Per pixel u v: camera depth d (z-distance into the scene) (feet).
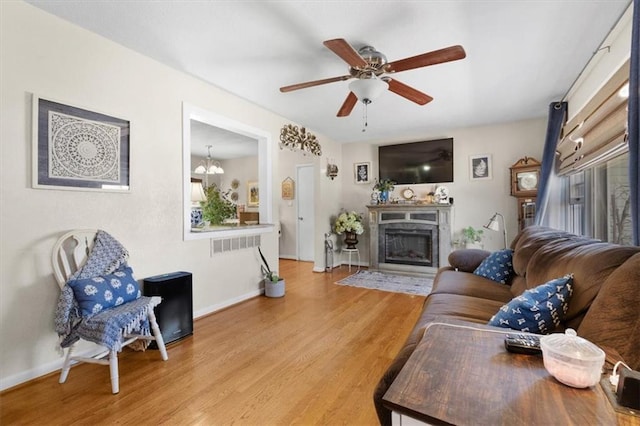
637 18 4.75
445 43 7.72
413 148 17.42
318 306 11.51
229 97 11.32
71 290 6.38
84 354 7.44
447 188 16.53
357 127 15.89
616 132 6.64
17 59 6.38
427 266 16.58
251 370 6.96
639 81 4.71
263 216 13.65
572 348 2.80
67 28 7.09
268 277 12.93
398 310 11.03
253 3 6.32
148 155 8.83
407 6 6.35
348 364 7.22
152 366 7.14
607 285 3.76
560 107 11.50
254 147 20.62
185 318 8.77
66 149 7.10
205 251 10.65
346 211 19.62
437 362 3.05
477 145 15.84
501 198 15.35
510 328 4.51
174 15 6.77
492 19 6.77
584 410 2.34
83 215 7.43
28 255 6.56
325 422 5.27
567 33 7.29
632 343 3.21
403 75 9.60
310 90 10.91
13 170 6.36
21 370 6.45
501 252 9.62
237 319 10.19
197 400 5.87
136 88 8.48
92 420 5.31
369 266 17.98
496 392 2.54
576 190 10.61
